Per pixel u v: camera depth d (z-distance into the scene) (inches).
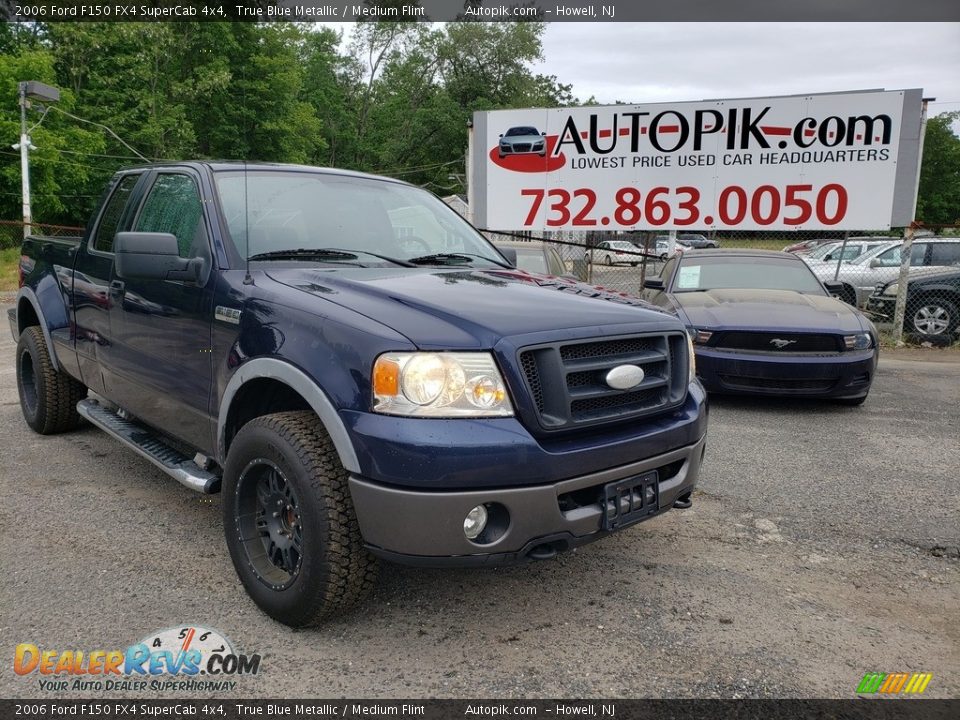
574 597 124.9
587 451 103.3
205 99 1487.5
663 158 443.5
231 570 131.2
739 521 160.1
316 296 113.2
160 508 158.9
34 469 181.6
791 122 423.5
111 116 1323.8
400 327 101.2
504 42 2351.1
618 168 451.2
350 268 132.2
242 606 118.8
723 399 280.5
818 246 866.1
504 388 99.7
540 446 99.7
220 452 125.6
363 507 98.7
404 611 118.9
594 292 132.9
